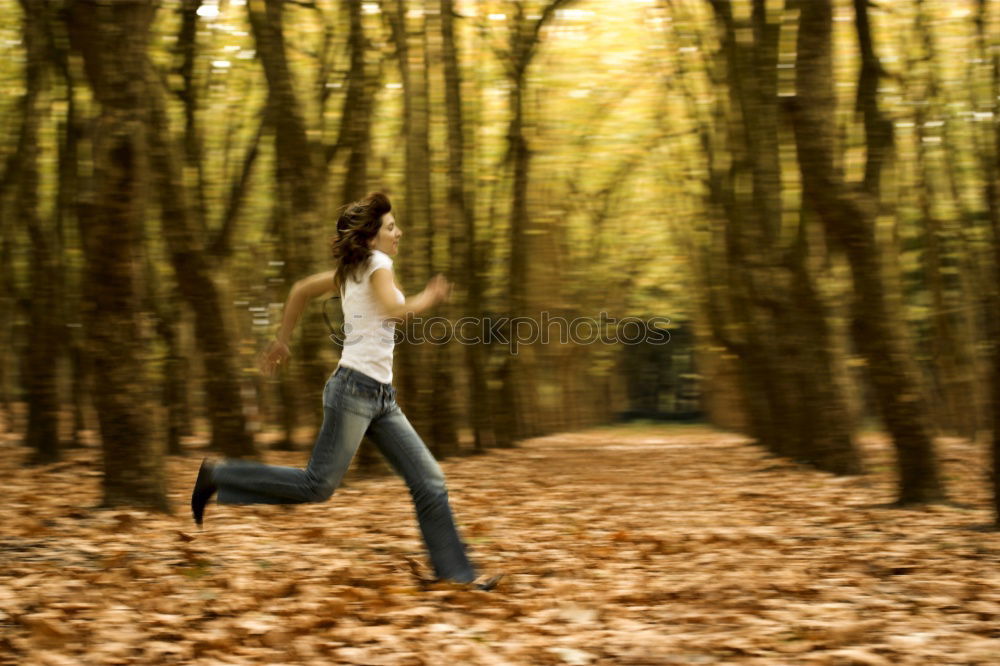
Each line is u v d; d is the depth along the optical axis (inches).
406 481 224.4
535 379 904.9
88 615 194.7
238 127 585.6
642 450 740.0
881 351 354.3
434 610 202.2
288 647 176.2
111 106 319.6
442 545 223.6
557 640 180.7
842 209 352.5
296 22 552.7
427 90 537.0
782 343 538.9
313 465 215.5
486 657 170.2
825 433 506.3
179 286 497.7
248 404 570.6
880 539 280.4
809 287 505.4
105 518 305.7
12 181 546.9
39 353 511.8
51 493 389.4
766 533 293.3
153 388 331.9
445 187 565.3
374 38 542.6
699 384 1416.1
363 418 215.0
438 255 564.4
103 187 318.3
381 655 172.2
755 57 494.0
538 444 810.8
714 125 613.3
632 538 285.7
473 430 651.5
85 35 322.3
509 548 274.4
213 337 504.4
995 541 270.1
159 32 542.3
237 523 311.1
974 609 196.1
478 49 635.5
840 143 482.3
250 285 611.2
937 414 682.2
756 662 166.2
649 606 207.2
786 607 202.1
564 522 327.6
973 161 536.7
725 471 537.3
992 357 288.8
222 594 212.8
